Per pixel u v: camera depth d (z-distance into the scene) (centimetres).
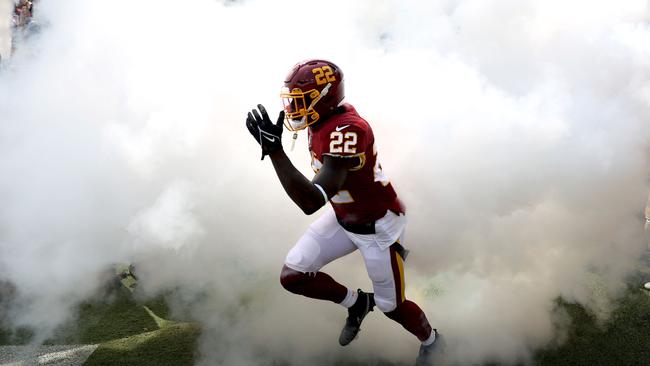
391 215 205
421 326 221
